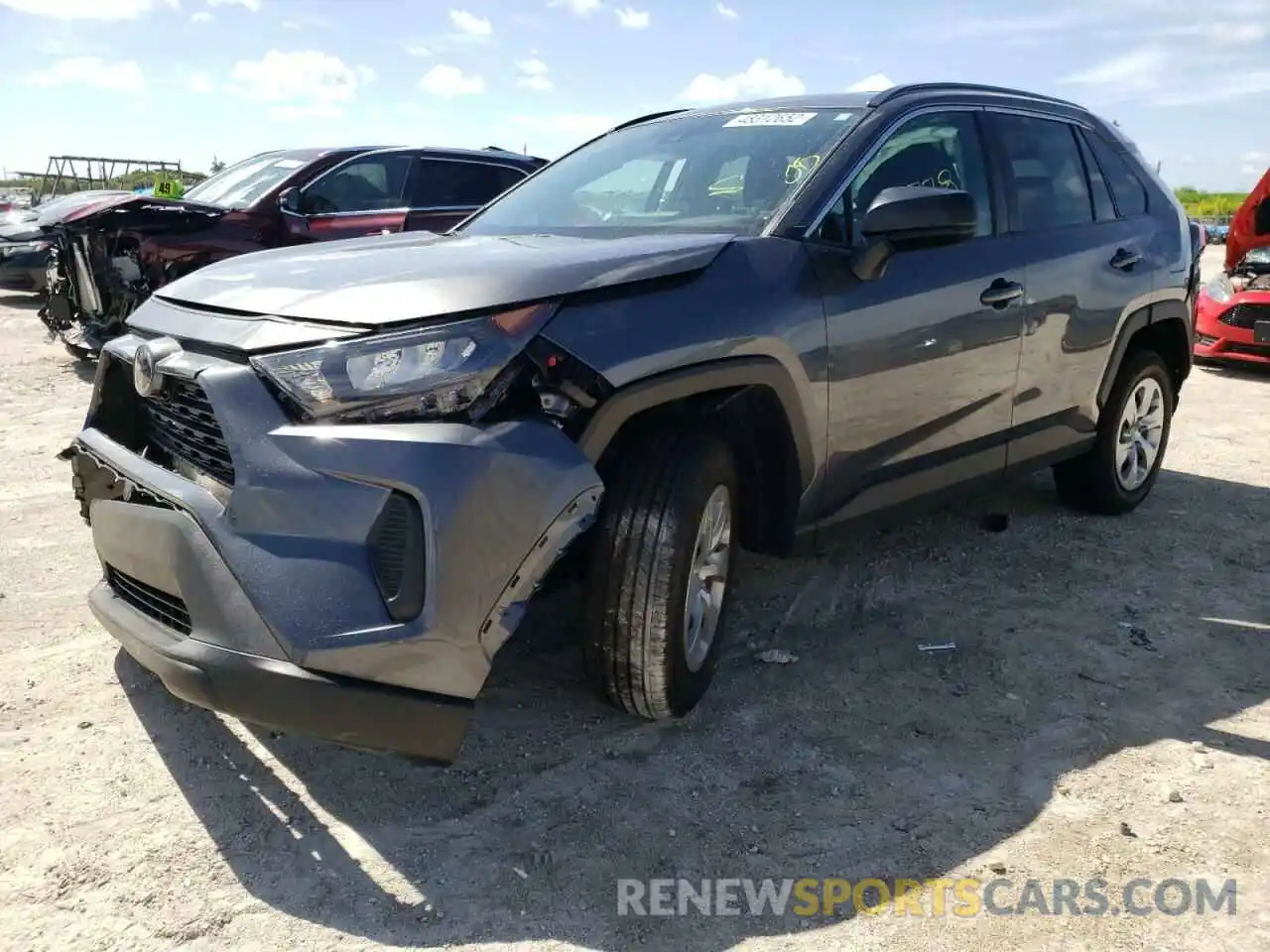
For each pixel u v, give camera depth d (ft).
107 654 10.70
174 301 8.95
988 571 13.70
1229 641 11.76
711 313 8.84
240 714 7.23
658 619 8.64
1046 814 8.38
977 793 8.66
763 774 8.86
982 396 12.37
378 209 26.86
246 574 7.10
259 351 7.50
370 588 7.04
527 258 8.49
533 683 10.27
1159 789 8.76
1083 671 10.91
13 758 8.79
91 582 12.63
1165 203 16.10
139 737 9.16
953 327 11.57
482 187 28.86
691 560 8.79
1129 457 16.02
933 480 12.09
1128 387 15.34
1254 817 8.39
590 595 8.79
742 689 10.32
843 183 10.75
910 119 11.82
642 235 10.75
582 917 7.11
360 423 7.23
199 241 24.03
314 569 7.04
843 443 10.50
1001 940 6.96
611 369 7.91
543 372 7.64
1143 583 13.44
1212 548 14.87
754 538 10.40
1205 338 29.48
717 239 9.68
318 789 8.50
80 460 9.39
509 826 8.07
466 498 7.14
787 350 9.47
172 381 8.14
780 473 10.02
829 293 10.07
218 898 7.20
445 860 7.67
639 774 8.80
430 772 8.76
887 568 13.71
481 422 7.41
